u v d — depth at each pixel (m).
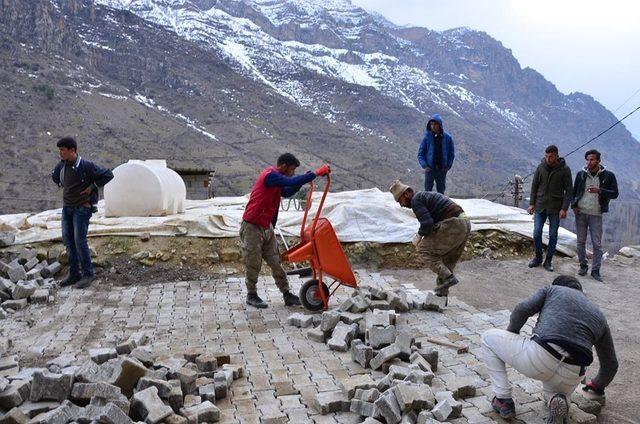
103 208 11.77
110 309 7.12
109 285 8.20
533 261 9.46
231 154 165.88
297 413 4.45
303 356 5.55
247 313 6.94
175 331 6.29
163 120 179.75
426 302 6.98
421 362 4.97
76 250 8.15
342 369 5.24
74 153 7.79
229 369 4.99
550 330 4.04
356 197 12.52
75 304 7.33
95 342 5.98
